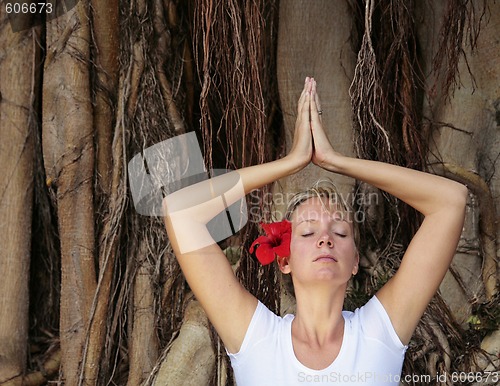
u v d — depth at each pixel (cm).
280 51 429
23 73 449
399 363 250
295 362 244
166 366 406
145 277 431
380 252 430
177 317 432
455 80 420
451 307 431
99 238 435
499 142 441
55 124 433
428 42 442
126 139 432
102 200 436
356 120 401
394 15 420
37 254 488
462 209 248
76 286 432
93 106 432
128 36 434
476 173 436
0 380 445
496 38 434
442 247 247
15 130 449
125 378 438
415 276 248
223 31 378
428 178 250
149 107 434
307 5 422
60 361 449
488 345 422
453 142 438
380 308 250
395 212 424
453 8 400
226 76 387
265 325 250
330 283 248
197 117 457
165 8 444
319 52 425
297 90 428
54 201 457
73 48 429
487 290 432
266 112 436
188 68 452
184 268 254
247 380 248
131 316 432
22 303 457
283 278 375
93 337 429
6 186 450
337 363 243
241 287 255
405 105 414
